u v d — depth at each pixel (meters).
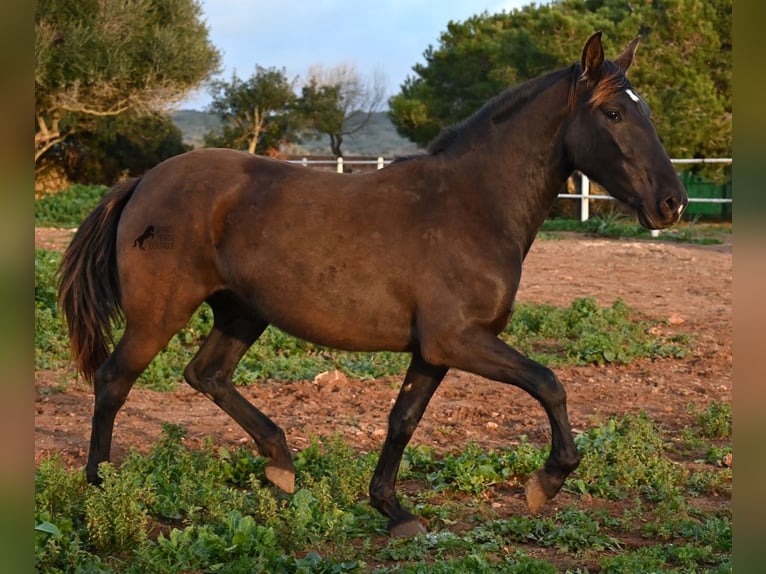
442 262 4.69
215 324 5.57
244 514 5.02
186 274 5.07
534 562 4.29
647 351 9.72
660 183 4.69
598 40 4.77
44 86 27.56
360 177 5.00
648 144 4.73
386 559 4.57
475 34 31.98
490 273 4.68
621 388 8.38
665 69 25.58
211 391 5.45
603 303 12.21
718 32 26.62
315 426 6.92
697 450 6.56
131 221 5.14
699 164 25.66
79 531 4.60
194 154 5.27
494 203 4.83
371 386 8.33
